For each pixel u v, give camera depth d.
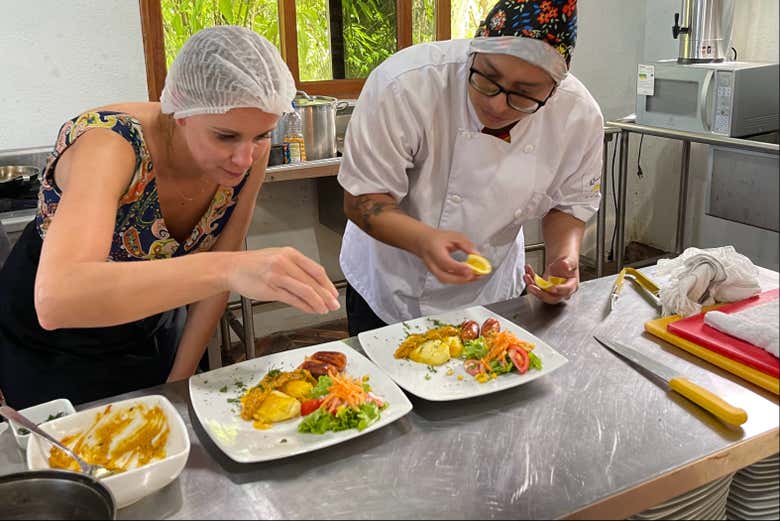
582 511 0.87
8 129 2.66
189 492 0.92
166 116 1.26
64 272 0.97
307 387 1.10
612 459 0.97
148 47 2.84
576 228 1.65
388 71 1.48
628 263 3.74
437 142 1.51
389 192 1.48
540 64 1.23
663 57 3.73
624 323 1.38
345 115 3.18
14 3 2.55
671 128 2.90
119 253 1.33
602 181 3.34
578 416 1.07
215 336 2.46
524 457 0.97
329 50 3.26
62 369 1.45
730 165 1.70
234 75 1.09
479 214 1.55
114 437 1.02
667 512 0.98
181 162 1.29
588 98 1.56
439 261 1.26
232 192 1.41
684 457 0.97
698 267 1.38
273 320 3.33
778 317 1.26
